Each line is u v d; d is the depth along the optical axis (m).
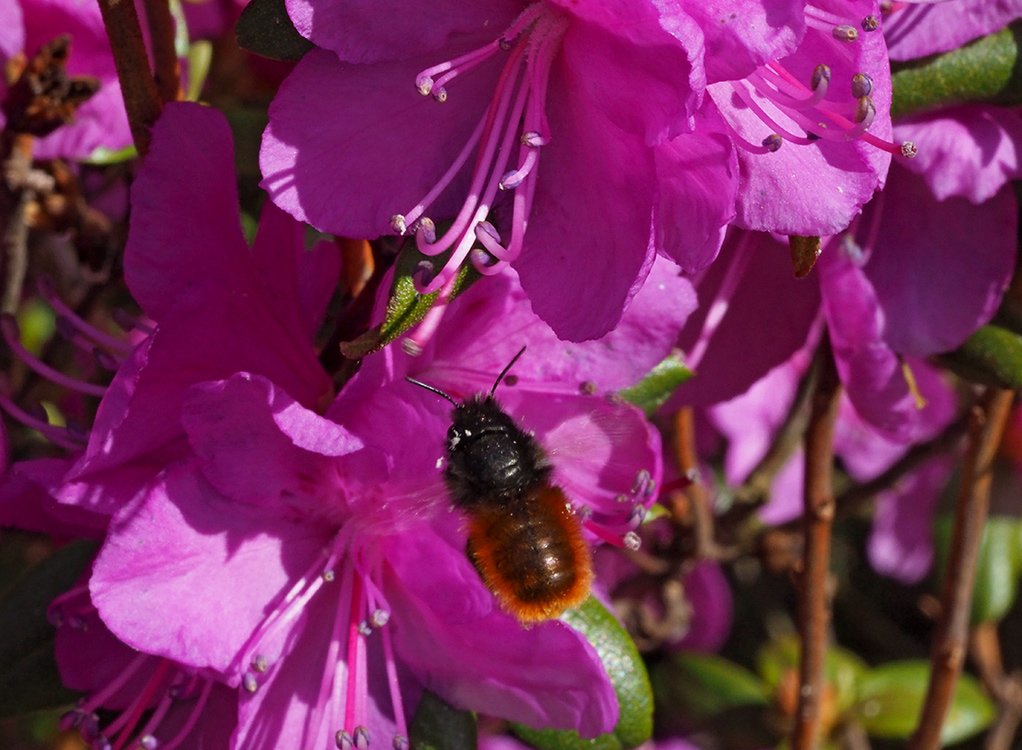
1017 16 0.15
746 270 0.17
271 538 0.15
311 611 0.15
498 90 0.14
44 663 0.16
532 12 0.14
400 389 0.15
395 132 0.14
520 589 0.15
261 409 0.14
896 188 0.16
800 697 0.19
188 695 0.15
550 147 0.14
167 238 0.14
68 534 0.15
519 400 0.16
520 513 0.15
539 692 0.15
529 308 0.15
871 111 0.14
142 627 0.14
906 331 0.16
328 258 0.16
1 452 0.15
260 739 0.15
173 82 0.15
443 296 0.14
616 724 0.16
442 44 0.14
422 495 0.15
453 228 0.14
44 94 0.17
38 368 0.16
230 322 0.15
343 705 0.15
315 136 0.14
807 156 0.14
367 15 0.14
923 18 0.15
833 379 0.17
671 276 0.15
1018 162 0.16
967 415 0.19
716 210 0.14
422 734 0.15
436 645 0.15
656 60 0.13
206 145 0.14
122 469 0.15
